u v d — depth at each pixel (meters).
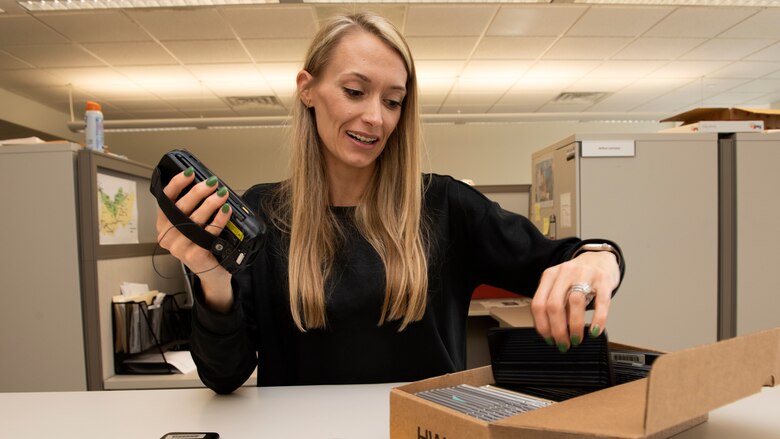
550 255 0.70
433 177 0.86
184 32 3.53
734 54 4.20
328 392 0.65
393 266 0.73
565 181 1.68
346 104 0.68
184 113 5.86
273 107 5.66
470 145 6.68
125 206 1.66
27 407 0.61
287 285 0.75
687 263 1.61
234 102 5.42
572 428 0.30
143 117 5.96
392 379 0.75
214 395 0.65
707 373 0.32
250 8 3.20
